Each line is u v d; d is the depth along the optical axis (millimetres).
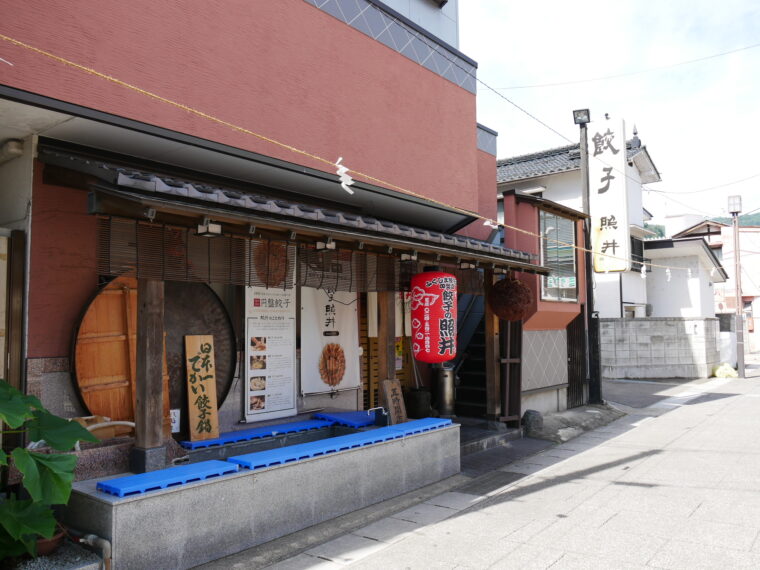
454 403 11281
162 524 4484
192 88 5727
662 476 7707
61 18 4754
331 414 8414
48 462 3973
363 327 9898
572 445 10180
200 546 4742
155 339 5188
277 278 5992
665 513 6098
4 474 5102
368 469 6457
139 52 5289
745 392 16953
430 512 6328
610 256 12984
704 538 5312
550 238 12117
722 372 21219
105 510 4258
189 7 5727
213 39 5941
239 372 7520
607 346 21156
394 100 8344
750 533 5406
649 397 16453
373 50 8016
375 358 10062
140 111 5273
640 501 6574
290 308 8180
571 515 6125
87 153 5664
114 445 5246
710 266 26469
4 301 5180
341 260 6863
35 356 5359
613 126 14555
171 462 5652
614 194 14500
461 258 8133
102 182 4617
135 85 5250
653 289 25547
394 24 8422
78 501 4492
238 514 5055
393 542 5387
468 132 9953
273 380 7895
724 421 12078
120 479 4617
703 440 10156
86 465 5008
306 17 7020
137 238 4832
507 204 11555
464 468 8297
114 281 6059
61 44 4746
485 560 4906
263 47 6465
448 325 7863
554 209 12133
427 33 9047
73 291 5652
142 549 4352
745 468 7973
